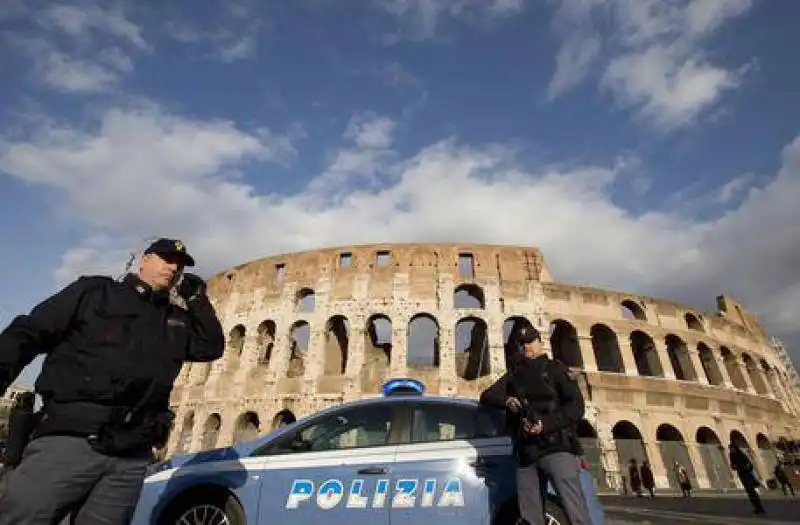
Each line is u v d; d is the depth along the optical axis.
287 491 5.75
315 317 32.38
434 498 5.48
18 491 2.73
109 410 2.95
